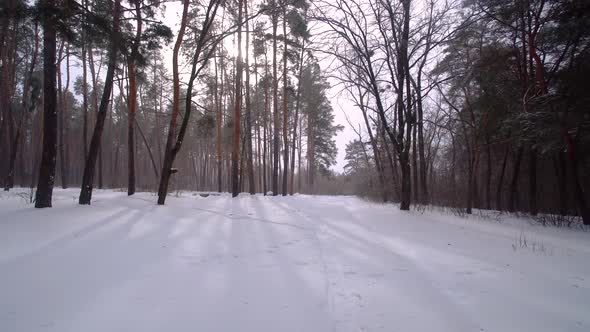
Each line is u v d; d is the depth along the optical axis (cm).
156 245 552
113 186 2412
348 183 3884
